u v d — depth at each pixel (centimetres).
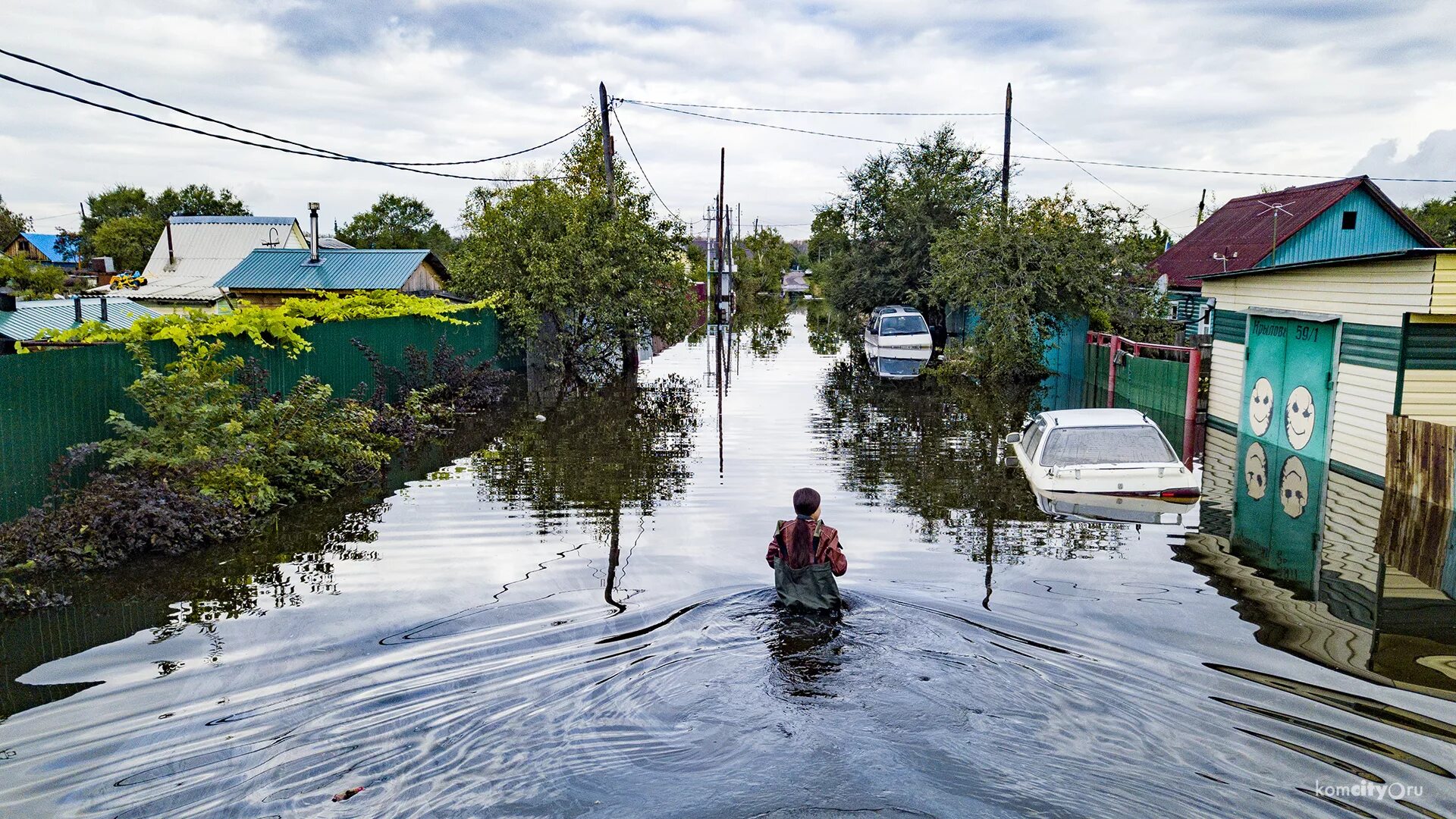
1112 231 2598
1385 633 644
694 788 432
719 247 5084
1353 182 2831
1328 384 1366
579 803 421
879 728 489
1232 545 891
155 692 556
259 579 804
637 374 2777
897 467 1332
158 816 414
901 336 3178
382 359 1838
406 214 6950
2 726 511
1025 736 482
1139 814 409
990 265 2616
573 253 2545
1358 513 1032
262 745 484
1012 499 1109
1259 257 2892
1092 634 633
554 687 547
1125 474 1063
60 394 970
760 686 542
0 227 5569
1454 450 1050
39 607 734
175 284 3594
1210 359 1850
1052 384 2536
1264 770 449
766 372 2809
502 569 827
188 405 1060
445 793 432
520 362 2845
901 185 3681
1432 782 437
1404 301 1177
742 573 809
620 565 837
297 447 1191
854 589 741
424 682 561
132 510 897
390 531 979
